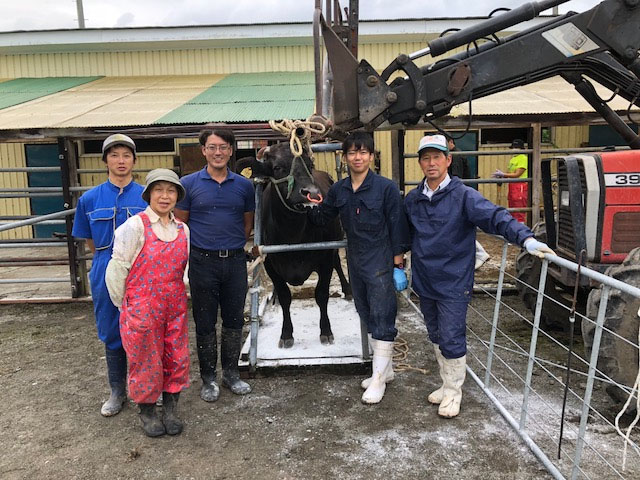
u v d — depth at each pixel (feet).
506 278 22.54
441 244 10.69
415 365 14.08
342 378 13.24
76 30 34.99
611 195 12.39
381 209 11.41
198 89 29.66
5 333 17.93
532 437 10.20
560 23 12.57
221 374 13.82
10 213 37.24
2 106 25.44
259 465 9.63
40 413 11.93
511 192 31.04
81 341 16.93
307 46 36.06
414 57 13.10
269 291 21.21
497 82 12.87
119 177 11.34
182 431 10.91
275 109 22.95
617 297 10.12
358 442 10.28
